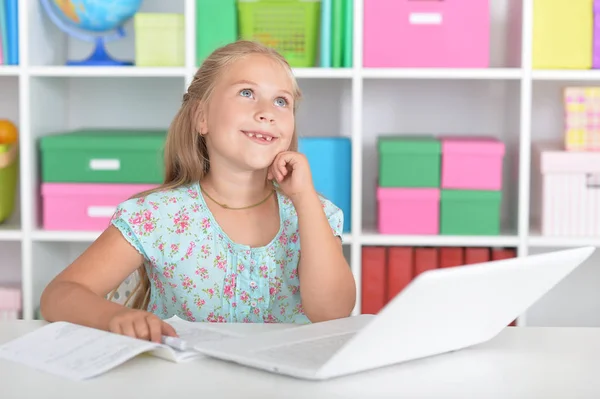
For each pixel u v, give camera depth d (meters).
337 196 2.62
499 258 2.64
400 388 0.94
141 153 2.63
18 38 2.62
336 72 2.54
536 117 2.97
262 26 2.59
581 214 2.60
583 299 3.05
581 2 2.57
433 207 2.62
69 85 3.01
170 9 2.94
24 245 2.64
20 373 0.99
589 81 2.95
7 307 2.70
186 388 0.93
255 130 1.55
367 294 2.66
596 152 2.58
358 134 2.56
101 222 2.65
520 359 1.06
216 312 1.63
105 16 2.60
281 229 1.64
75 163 2.63
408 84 2.97
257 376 0.98
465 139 2.69
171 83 3.01
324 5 2.55
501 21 2.92
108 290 1.55
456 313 1.01
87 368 0.98
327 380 0.96
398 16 2.55
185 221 1.63
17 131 2.82
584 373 1.00
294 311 1.65
